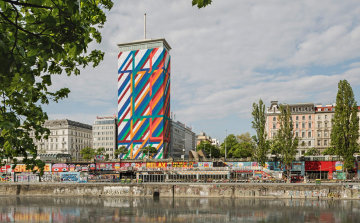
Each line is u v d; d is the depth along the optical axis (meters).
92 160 108.75
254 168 97.88
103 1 13.90
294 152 93.62
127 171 98.62
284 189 83.00
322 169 96.94
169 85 165.62
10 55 6.59
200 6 7.36
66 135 182.12
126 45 160.00
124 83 157.50
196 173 96.75
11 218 59.53
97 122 193.62
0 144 8.02
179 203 75.75
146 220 57.00
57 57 7.35
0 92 8.86
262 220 56.41
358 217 58.28
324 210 65.25
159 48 154.88
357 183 80.56
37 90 10.27
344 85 90.12
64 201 81.06
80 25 7.72
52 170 106.12
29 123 10.03
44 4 6.89
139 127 152.00
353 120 87.88
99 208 69.75
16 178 101.56
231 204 73.69
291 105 151.50
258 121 97.62
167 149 155.75
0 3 6.55
